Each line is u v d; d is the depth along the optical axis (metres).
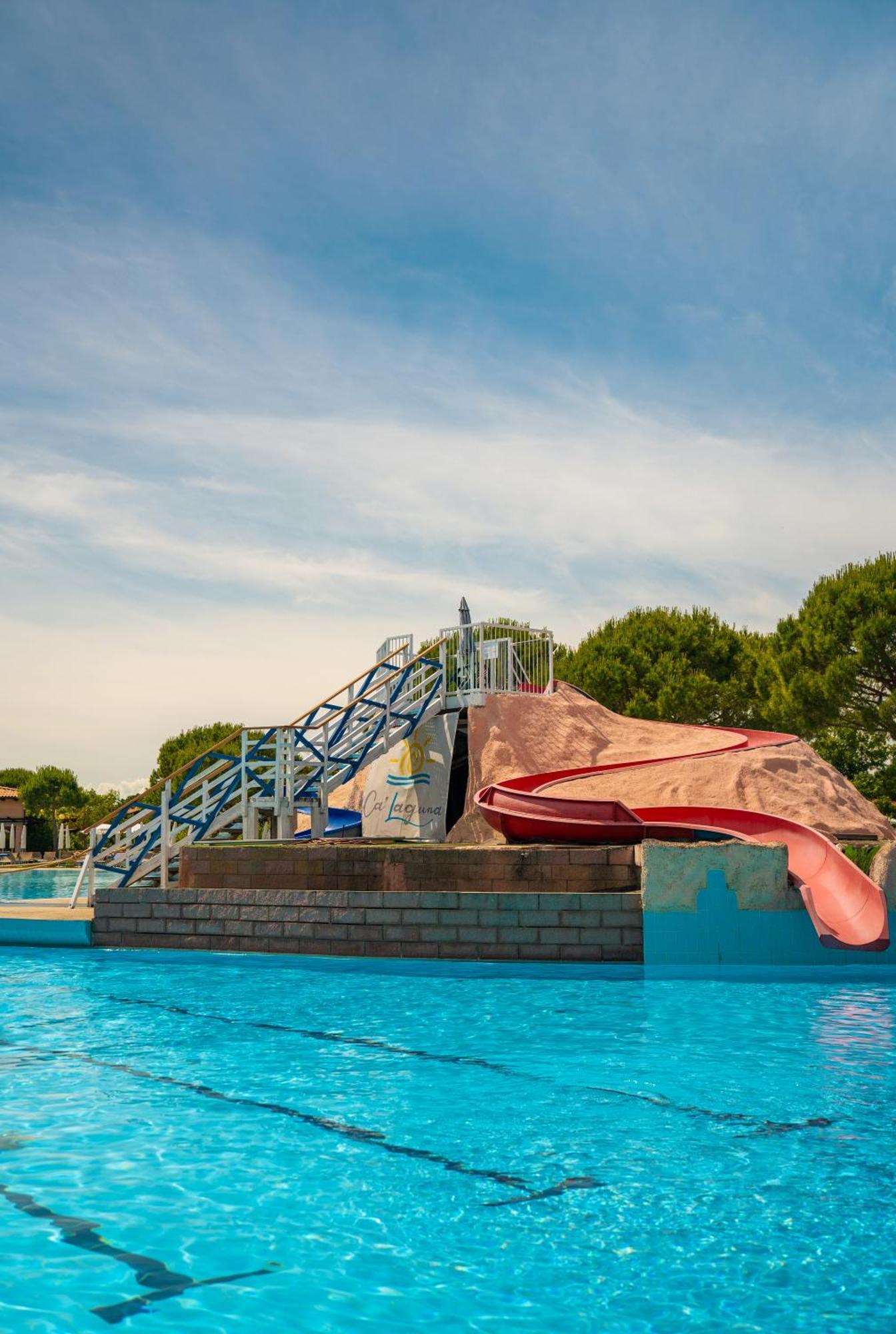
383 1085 6.57
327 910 12.38
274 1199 4.55
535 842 14.18
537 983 10.74
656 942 11.38
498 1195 4.61
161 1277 3.77
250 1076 6.84
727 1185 4.72
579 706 24.94
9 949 13.56
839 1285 3.72
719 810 15.15
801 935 11.34
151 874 15.49
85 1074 6.90
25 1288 3.68
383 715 20.08
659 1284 3.73
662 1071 6.95
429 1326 3.42
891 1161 5.05
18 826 63.06
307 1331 3.37
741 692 37.44
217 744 16.50
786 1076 6.80
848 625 30.98
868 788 34.22
